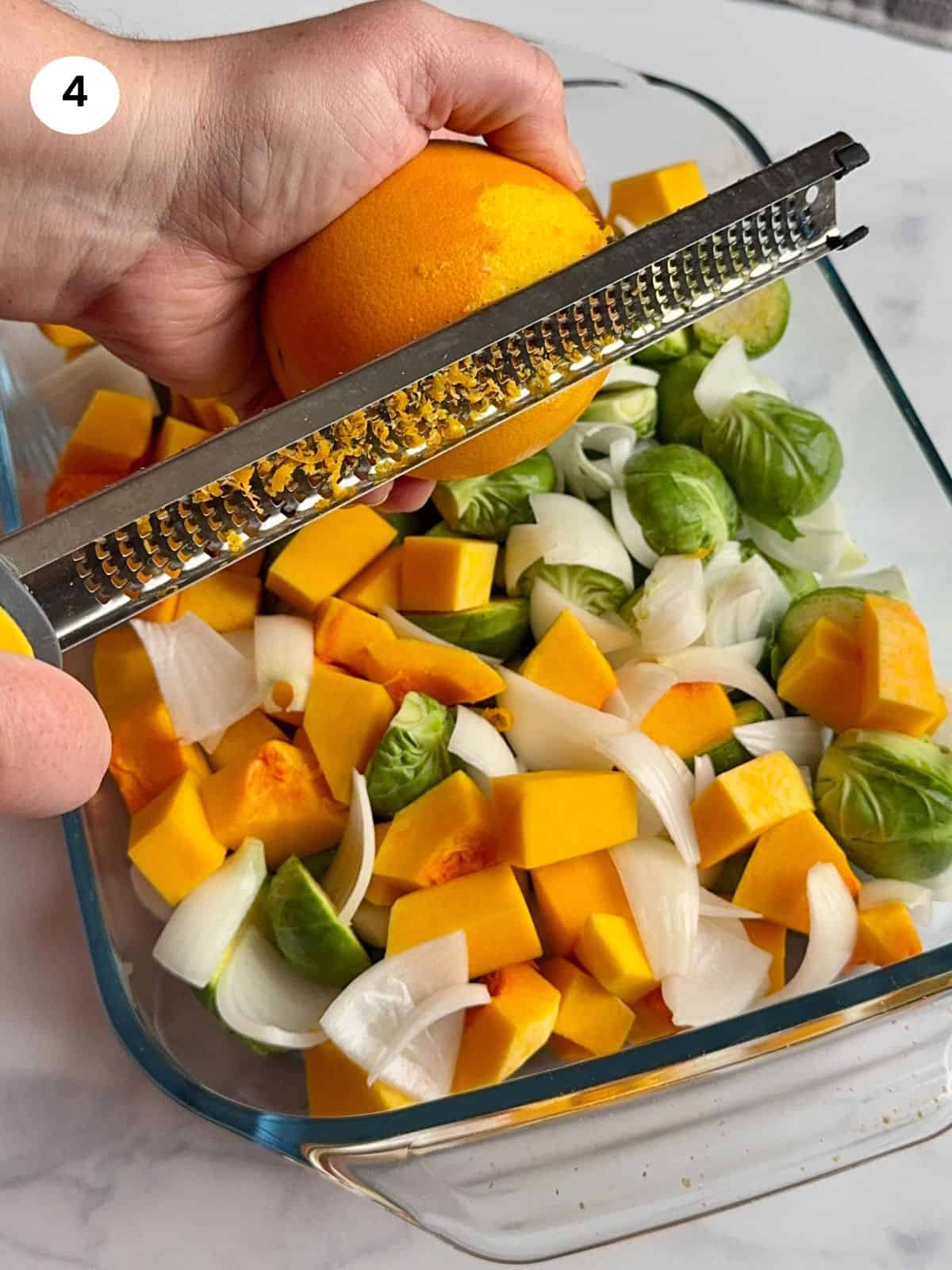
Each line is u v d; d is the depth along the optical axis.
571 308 0.26
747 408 0.38
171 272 0.31
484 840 0.33
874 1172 0.35
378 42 0.27
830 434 0.38
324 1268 0.33
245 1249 0.33
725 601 0.37
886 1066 0.31
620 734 0.34
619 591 0.37
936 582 0.38
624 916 0.33
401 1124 0.28
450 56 0.28
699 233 0.25
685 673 0.36
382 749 0.33
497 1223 0.30
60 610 0.23
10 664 0.20
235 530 0.26
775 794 0.33
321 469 0.26
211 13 0.44
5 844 0.36
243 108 0.27
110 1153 0.34
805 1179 0.31
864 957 0.33
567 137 0.33
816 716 0.36
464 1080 0.31
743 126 0.40
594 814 0.33
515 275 0.25
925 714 0.33
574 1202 0.31
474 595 0.36
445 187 0.26
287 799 0.34
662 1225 0.31
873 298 0.45
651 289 0.27
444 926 0.32
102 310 0.33
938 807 0.33
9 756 0.20
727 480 0.39
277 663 0.34
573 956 0.33
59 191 0.29
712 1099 0.32
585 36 0.47
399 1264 0.33
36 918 0.35
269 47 0.28
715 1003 0.32
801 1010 0.28
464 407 0.26
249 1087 0.33
